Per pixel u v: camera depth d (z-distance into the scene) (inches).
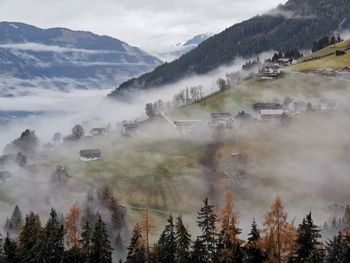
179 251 3225.9
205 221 3253.0
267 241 3095.5
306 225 3132.4
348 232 3189.0
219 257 3137.3
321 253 3065.9
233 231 3164.4
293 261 3085.6
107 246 3348.9
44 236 3277.6
